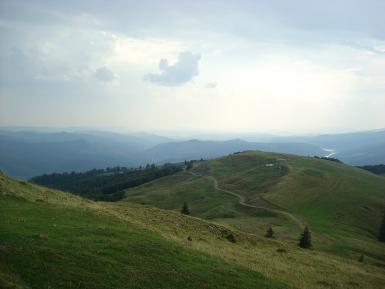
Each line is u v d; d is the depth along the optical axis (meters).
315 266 51.50
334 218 151.25
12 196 43.59
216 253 41.38
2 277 23.12
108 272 27.02
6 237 28.94
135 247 33.06
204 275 31.09
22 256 26.20
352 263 64.56
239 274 33.81
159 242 36.53
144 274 28.28
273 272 39.97
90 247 30.48
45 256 26.98
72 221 38.25
